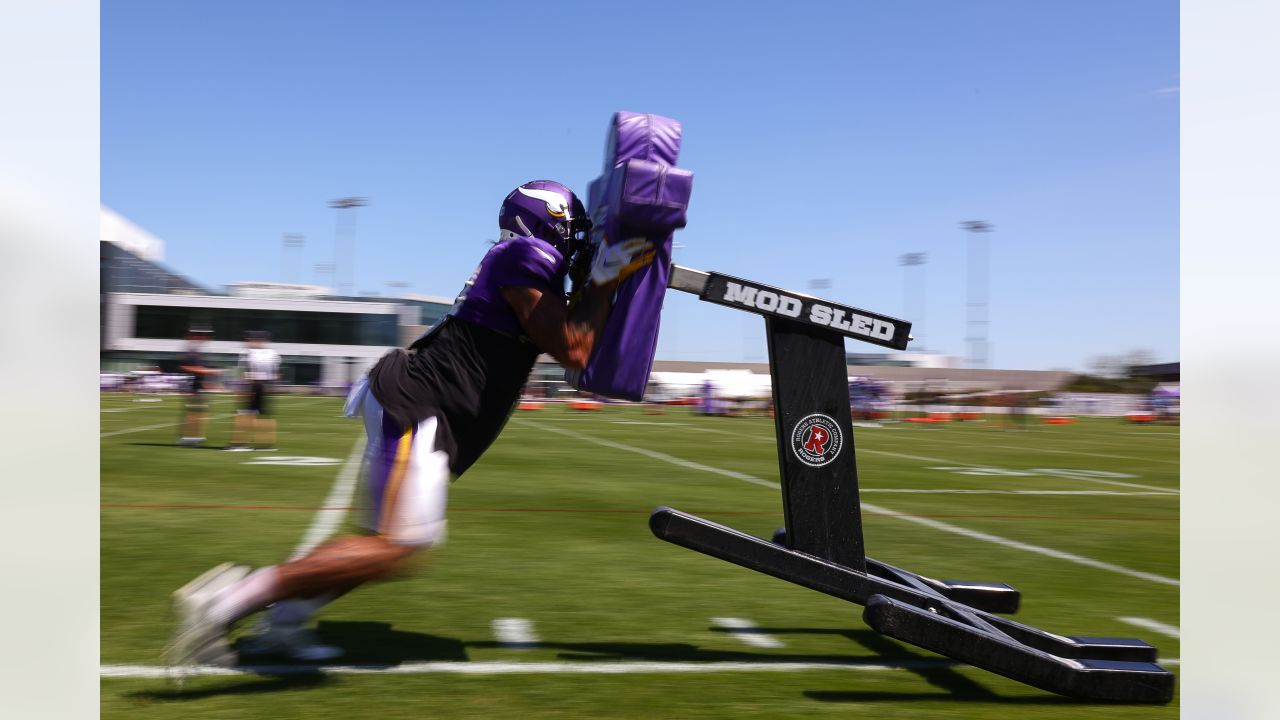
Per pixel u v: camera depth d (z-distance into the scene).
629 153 2.91
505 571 4.69
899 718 2.69
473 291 2.90
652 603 4.07
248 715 2.55
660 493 8.57
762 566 3.11
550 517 6.72
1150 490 9.92
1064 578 4.92
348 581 2.73
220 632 2.66
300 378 63.84
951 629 2.80
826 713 2.71
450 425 2.87
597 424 24.67
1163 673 2.86
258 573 2.71
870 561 3.89
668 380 44.19
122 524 5.93
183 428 13.27
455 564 4.84
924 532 6.57
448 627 3.56
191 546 5.22
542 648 3.31
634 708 2.70
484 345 2.87
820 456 3.21
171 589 4.05
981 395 45.53
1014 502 8.60
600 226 3.03
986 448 18.17
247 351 13.12
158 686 2.78
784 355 3.18
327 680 2.87
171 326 61.78
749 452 14.59
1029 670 2.82
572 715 2.62
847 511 3.22
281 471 9.62
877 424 32.47
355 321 64.19
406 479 2.76
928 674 3.14
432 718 2.56
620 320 2.96
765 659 3.26
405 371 2.83
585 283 3.00
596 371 2.97
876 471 11.96
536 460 12.06
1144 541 6.27
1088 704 2.87
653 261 2.96
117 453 11.56
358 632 3.45
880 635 3.63
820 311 3.14
